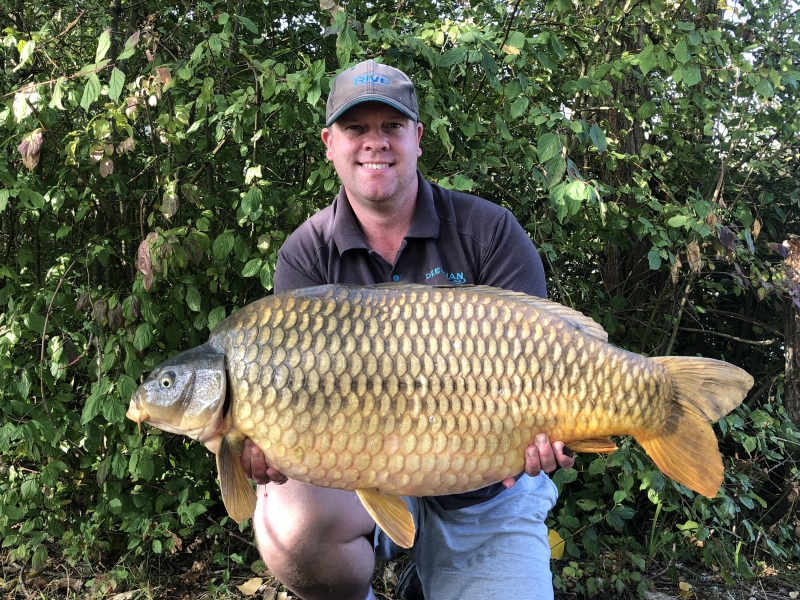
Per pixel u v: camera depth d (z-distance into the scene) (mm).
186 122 2348
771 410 2842
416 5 3232
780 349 3434
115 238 2951
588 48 3164
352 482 1402
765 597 2504
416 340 1384
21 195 2244
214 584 2459
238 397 1377
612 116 3291
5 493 2488
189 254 2271
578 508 2791
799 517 2832
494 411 1399
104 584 2385
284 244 1996
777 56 3080
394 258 1885
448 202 1906
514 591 1725
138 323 2590
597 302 3080
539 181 2535
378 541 1931
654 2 2693
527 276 1842
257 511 1822
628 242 3139
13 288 2633
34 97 2164
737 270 2654
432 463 1393
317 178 2570
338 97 1795
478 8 2658
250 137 2635
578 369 1425
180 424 1395
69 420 2568
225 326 1426
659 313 3322
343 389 1361
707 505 2602
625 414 1445
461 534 1826
